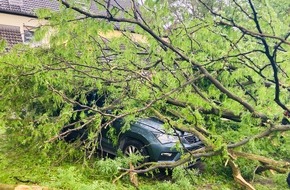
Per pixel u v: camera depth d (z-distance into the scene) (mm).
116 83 5414
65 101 5441
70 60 4969
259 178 6969
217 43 4230
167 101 5223
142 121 6438
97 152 7004
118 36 5027
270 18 3883
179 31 4094
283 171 6145
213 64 4316
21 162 6191
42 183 5395
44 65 4855
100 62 5348
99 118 5129
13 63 4773
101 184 5250
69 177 5387
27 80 5488
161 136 6148
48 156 6266
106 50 5379
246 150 6547
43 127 5285
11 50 4707
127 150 6457
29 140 6133
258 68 4250
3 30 14812
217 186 6320
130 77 5051
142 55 5125
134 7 3957
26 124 5926
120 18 3879
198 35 4121
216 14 3955
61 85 5547
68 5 3719
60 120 5289
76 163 6375
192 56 4297
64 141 6172
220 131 6172
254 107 4660
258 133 4953
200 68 4336
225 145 4895
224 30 4016
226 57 4129
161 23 4125
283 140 6406
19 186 5156
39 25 4055
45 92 5664
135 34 5000
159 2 3750
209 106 4789
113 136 6359
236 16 4043
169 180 6238
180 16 4133
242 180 6285
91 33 4000
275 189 6344
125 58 5148
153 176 6422
